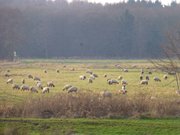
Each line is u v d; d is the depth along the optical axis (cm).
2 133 6062
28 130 6328
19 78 15600
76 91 10475
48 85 12244
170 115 6981
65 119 6750
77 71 19562
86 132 6231
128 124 6481
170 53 8312
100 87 12156
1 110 7112
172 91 10419
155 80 14625
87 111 7081
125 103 7194
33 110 7131
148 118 6862
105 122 6575
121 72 19200
